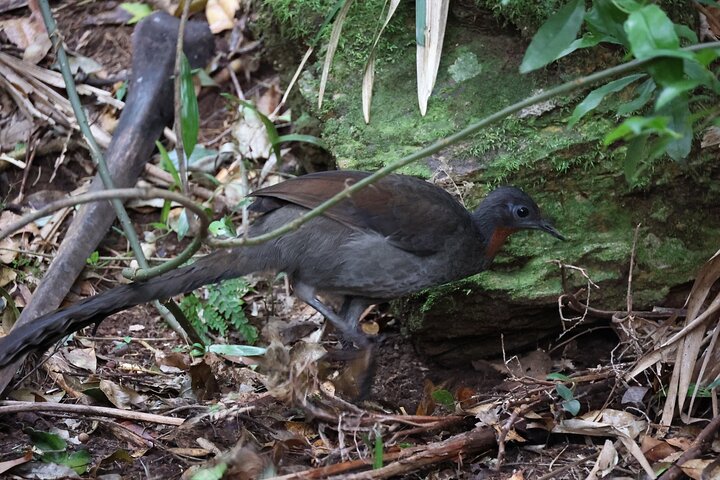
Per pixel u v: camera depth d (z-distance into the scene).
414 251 5.43
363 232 5.40
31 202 7.03
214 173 7.39
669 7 5.94
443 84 6.27
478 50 6.34
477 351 6.00
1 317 6.16
